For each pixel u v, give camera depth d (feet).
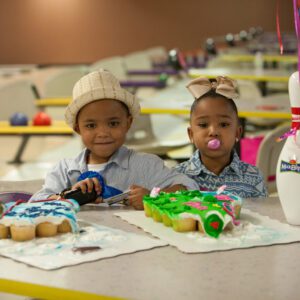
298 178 5.43
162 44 48.73
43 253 4.75
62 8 48.37
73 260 4.60
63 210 5.33
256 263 4.59
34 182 7.53
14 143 22.39
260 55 24.86
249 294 4.06
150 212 5.68
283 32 45.88
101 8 48.44
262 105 13.03
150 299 3.98
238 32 48.29
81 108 6.90
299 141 5.49
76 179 7.09
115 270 4.45
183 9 48.34
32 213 5.22
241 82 17.84
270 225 5.49
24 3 48.24
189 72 19.35
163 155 14.32
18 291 4.26
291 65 27.68
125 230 5.36
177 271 4.43
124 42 48.73
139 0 48.34
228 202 5.59
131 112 7.07
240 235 5.17
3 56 48.78
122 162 7.10
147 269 4.47
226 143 7.07
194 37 48.55
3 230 5.09
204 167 7.39
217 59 25.50
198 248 4.85
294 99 5.53
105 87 6.80
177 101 13.82
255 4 47.96
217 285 4.19
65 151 21.21
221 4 48.16
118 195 6.32
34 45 48.70
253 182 7.44
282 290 4.12
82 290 4.12
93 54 48.85
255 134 17.29
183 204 5.48
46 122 15.38
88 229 5.36
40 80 41.27
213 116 7.00
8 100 16.48
